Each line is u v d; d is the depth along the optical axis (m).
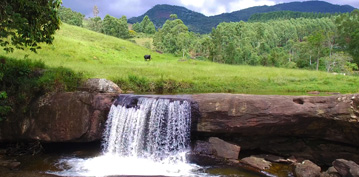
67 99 10.68
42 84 11.04
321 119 9.23
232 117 9.96
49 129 10.61
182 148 10.33
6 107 10.05
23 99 10.72
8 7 9.12
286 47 88.25
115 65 25.12
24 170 8.66
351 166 7.86
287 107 9.45
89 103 10.70
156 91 15.74
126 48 43.59
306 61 55.47
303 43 60.38
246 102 9.84
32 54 22.16
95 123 10.70
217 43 59.44
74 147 10.98
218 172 8.81
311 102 9.41
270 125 9.68
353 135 8.97
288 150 10.34
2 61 11.77
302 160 9.80
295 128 9.71
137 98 10.75
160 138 10.41
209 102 10.23
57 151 10.54
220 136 10.90
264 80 18.66
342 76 20.67
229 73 21.88
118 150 10.40
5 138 10.77
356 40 56.78
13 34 9.68
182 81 16.83
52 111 10.61
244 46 61.62
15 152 10.34
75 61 25.48
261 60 51.59
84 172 8.60
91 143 11.12
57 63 19.25
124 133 10.42
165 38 66.50
